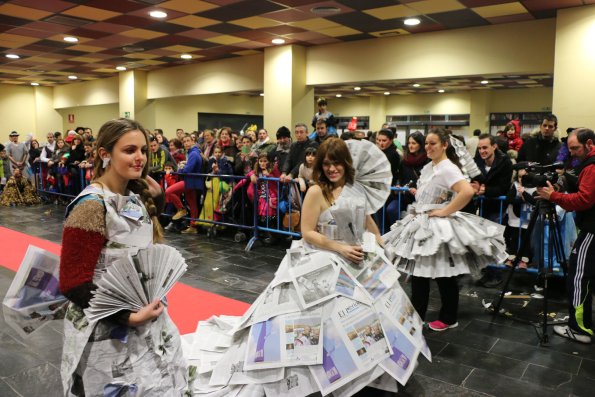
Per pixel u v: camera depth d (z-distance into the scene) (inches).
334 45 359.3
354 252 94.3
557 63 254.7
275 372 87.2
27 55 429.7
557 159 191.3
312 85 376.5
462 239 124.6
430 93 650.8
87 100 614.2
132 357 61.5
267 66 380.8
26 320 64.3
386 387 91.7
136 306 61.0
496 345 130.1
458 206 125.5
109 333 60.4
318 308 90.4
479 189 175.0
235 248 240.5
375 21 290.5
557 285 177.2
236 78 426.9
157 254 62.6
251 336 91.3
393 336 91.4
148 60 448.5
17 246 244.2
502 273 190.4
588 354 124.7
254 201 243.6
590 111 245.6
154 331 63.9
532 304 161.0
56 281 65.6
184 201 286.2
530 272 185.5
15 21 309.7
